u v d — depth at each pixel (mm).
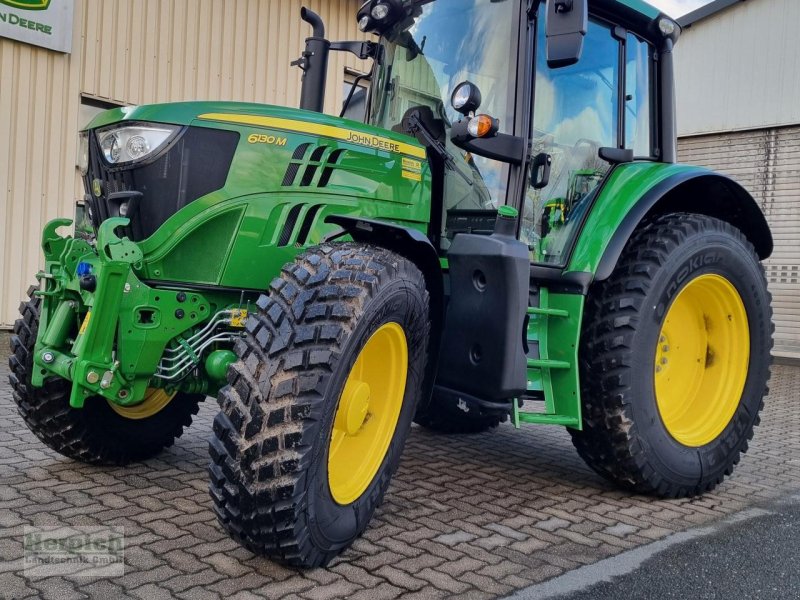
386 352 2842
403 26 3996
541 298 3457
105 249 2629
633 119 4043
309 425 2350
